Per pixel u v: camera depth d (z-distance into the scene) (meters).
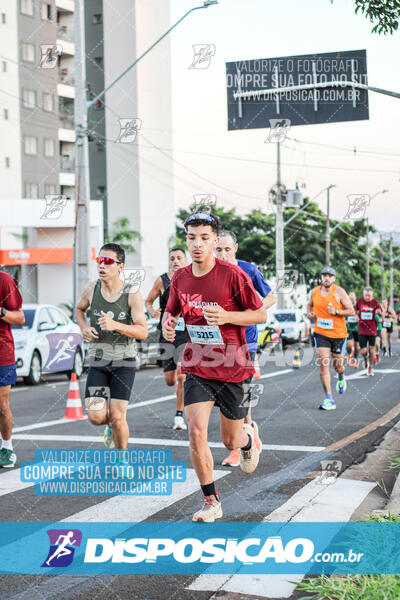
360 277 61.66
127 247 55.94
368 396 12.61
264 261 54.00
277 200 33.06
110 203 61.97
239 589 3.84
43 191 55.97
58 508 5.41
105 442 7.14
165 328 5.30
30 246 41.84
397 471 6.52
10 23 52.97
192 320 5.01
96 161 61.56
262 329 24.62
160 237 63.91
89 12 60.53
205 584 3.91
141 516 5.19
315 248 55.44
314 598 3.68
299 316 30.64
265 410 10.82
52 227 40.50
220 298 4.93
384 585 3.67
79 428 9.23
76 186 19.67
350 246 61.00
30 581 3.97
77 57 19.67
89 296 6.49
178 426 8.97
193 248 4.88
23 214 38.97
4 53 52.69
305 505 5.38
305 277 54.56
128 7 60.16
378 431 8.73
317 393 13.17
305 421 9.66
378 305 16.84
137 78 60.56
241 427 5.25
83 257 19.64
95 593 3.80
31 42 54.50
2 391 6.75
